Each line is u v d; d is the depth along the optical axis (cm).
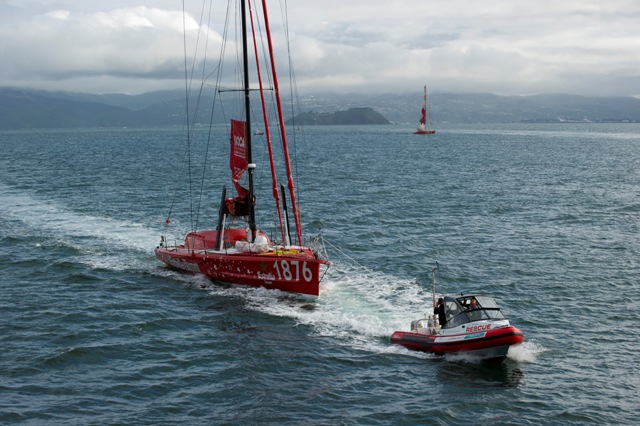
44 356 2566
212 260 3628
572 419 2134
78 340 2755
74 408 2170
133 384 2362
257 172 9988
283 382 2392
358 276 3731
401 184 8294
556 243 4572
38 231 4906
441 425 2098
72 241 4581
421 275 3753
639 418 2141
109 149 18062
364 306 3200
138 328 2914
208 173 9788
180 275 3800
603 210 6038
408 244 4534
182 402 2234
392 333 2825
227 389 2333
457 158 13662
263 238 3606
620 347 2716
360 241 4650
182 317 3072
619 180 8831
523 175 9569
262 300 3328
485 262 4034
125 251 4341
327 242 4606
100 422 2083
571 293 3419
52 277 3725
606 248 4422
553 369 2506
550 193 7344
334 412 2177
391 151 16550
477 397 2283
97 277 3731
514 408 2206
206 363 2552
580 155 14612
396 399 2269
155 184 8194
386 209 6103
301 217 5672
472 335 2552
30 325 2925
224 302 3303
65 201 6506
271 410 2184
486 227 5188
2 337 2772
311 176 9375
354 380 2411
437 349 2612
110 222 5322
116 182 8394
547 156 14262
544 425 2098
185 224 5312
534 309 3175
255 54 3778
